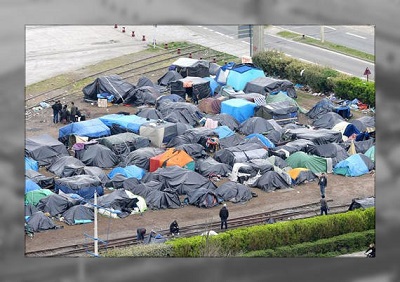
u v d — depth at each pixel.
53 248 139.50
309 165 167.00
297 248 132.00
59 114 193.25
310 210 155.50
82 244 141.12
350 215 135.88
